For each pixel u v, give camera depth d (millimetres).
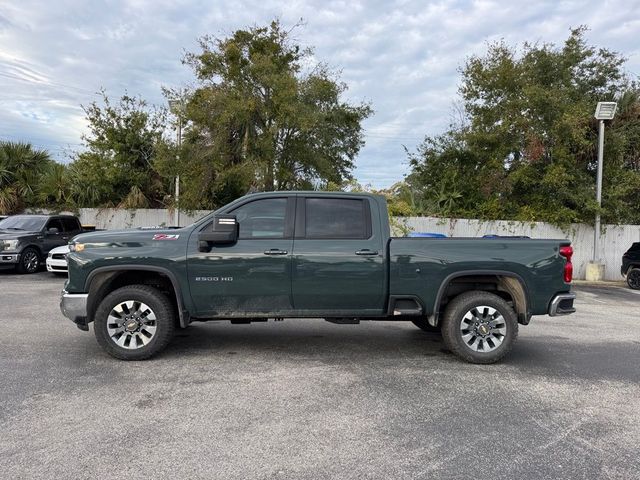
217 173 18188
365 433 3855
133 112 20750
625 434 3934
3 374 5129
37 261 14312
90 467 3250
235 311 5746
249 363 5684
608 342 7172
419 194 20344
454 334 5812
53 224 15070
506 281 5922
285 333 7297
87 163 20031
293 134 18391
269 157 17516
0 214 18891
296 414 4207
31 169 20438
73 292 5641
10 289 11141
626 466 3404
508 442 3750
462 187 19141
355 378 5215
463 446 3668
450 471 3293
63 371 5250
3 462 3299
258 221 5828
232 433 3805
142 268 5582
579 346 6891
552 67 18078
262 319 5926
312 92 17734
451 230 18031
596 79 18812
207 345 6488
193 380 5039
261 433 3816
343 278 5723
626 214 17547
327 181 19562
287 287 5699
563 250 5887
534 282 5816
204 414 4164
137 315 5645
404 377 5281
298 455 3473
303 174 19875
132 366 5469
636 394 4883
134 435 3740
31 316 8109
